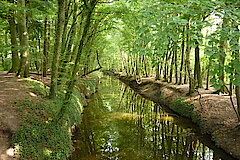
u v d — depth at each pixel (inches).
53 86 362.6
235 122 328.5
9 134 227.9
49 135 258.4
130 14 311.3
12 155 202.4
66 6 372.2
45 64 602.9
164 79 885.2
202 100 470.6
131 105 649.6
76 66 263.3
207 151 310.5
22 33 415.5
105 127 419.8
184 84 730.8
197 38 133.3
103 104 646.5
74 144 311.3
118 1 340.5
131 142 346.0
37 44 544.1
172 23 138.8
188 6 139.9
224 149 294.5
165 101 639.1
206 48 126.6
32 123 261.4
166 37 133.3
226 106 397.7
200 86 615.5
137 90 971.9
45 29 535.8
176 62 743.7
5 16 459.2
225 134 318.7
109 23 399.9
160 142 348.2
